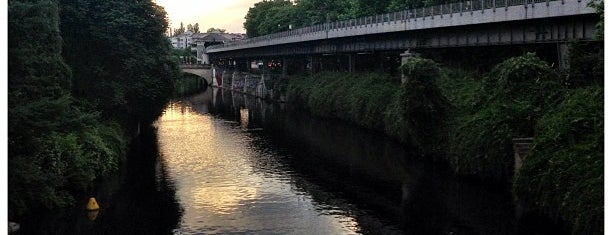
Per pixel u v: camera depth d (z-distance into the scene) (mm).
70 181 35812
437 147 43875
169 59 58375
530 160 29078
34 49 29078
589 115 28125
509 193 34781
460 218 31281
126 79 51750
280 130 69562
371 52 80000
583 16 43188
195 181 41000
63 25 47594
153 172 43688
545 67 37562
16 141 26375
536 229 28750
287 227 30547
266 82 122438
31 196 28062
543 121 31844
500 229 29016
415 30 63594
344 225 30859
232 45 142750
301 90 93500
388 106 58938
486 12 50594
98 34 49156
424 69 44188
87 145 39250
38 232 28812
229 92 144000
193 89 157500
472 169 37031
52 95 31547
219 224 31000
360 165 46469
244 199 36219
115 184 39375
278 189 38906
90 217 31641
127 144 53406
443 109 44094
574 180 25156
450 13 55688
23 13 26203
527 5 46156
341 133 64938
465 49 65500
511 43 50781
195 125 75000
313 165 47062
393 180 40750
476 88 43812
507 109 35781
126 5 53625
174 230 29859
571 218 24344
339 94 74688
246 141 60688
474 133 37062
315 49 97875
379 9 92312
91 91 48219
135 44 52844
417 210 33125
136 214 32531
